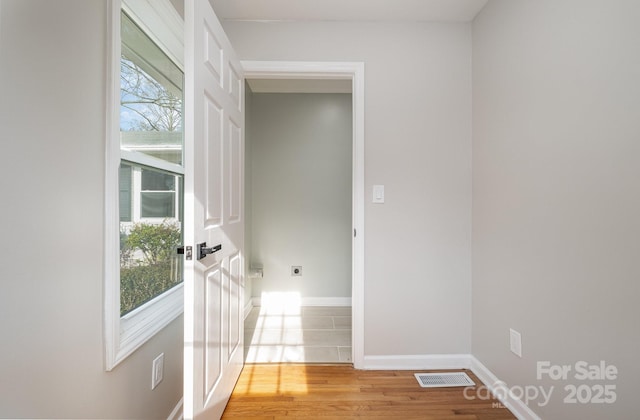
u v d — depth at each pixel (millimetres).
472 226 1964
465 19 1947
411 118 1963
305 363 2023
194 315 1113
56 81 740
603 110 1061
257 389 1721
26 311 667
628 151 981
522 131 1481
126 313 1151
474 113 1936
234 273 1667
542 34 1347
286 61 1942
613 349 1037
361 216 1952
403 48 1963
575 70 1174
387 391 1718
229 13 1873
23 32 655
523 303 1475
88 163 849
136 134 1212
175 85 1549
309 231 3213
